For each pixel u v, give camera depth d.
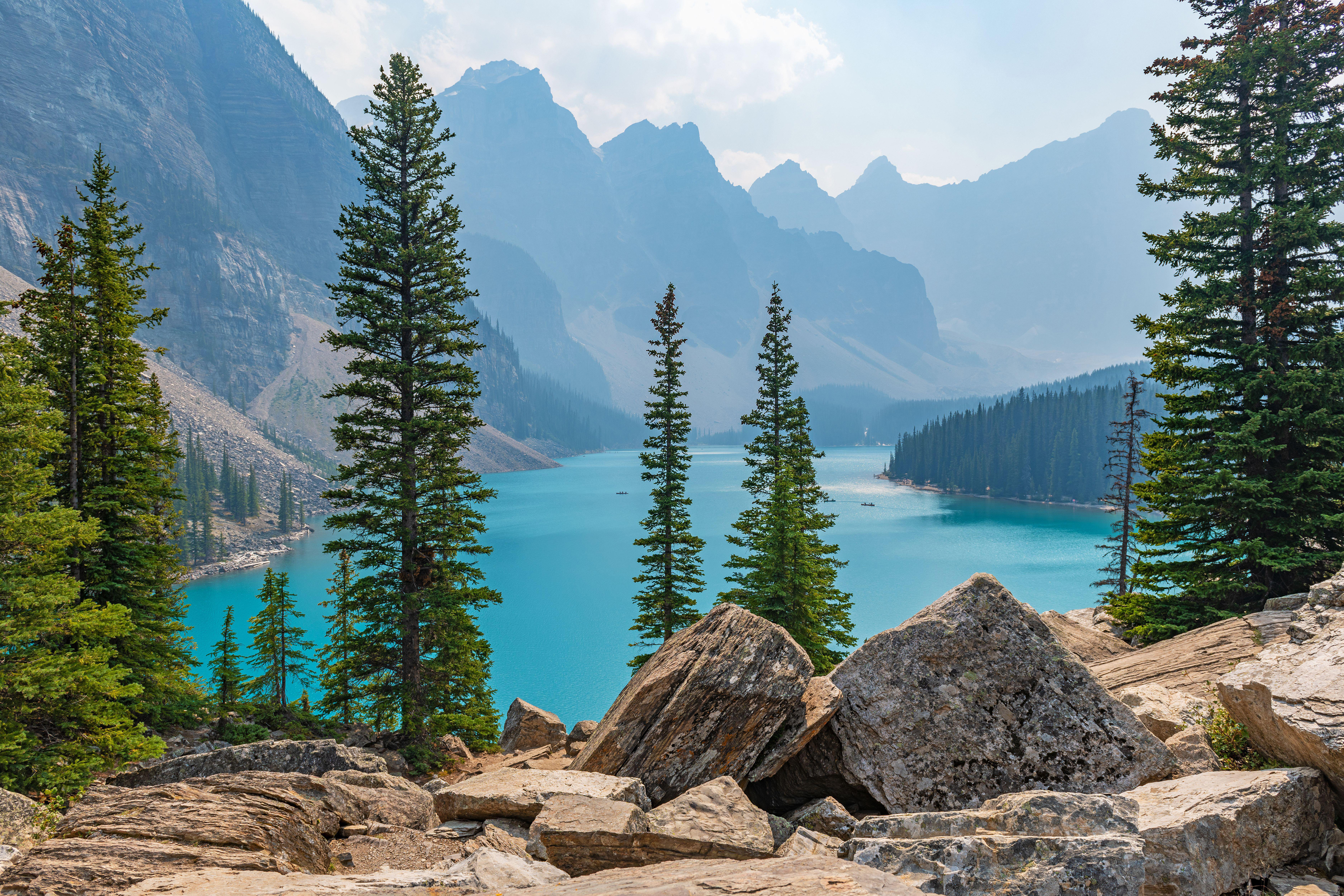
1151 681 13.30
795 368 43.31
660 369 36.72
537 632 95.56
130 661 24.00
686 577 35.34
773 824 7.05
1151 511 22.52
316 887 4.45
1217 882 5.54
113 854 5.34
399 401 27.70
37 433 17.22
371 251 28.31
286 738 28.02
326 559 147.25
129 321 23.97
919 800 7.80
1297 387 19.34
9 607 16.55
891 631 8.87
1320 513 19.83
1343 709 6.41
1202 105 22.38
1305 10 21.33
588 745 9.95
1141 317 22.61
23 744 16.42
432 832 7.66
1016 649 8.41
